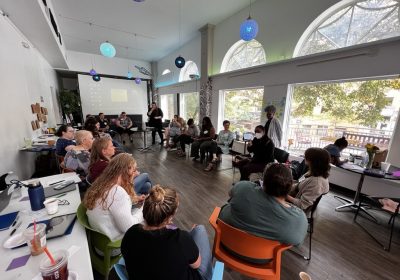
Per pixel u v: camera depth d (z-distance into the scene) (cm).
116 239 115
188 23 537
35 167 361
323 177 165
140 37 638
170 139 602
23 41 364
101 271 117
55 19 454
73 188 155
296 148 405
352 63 290
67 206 129
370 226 226
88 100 850
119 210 113
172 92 845
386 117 275
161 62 911
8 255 85
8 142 262
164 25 547
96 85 860
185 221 230
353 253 184
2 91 255
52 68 734
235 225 114
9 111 272
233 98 550
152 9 458
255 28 290
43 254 86
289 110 404
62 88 928
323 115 354
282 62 383
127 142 705
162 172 398
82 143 242
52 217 115
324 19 335
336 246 193
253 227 107
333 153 257
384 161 250
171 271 70
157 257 69
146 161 473
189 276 78
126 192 126
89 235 121
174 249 71
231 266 118
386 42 251
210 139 467
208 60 573
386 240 202
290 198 173
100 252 121
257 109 484
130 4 435
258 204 107
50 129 519
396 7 260
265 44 425
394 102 265
